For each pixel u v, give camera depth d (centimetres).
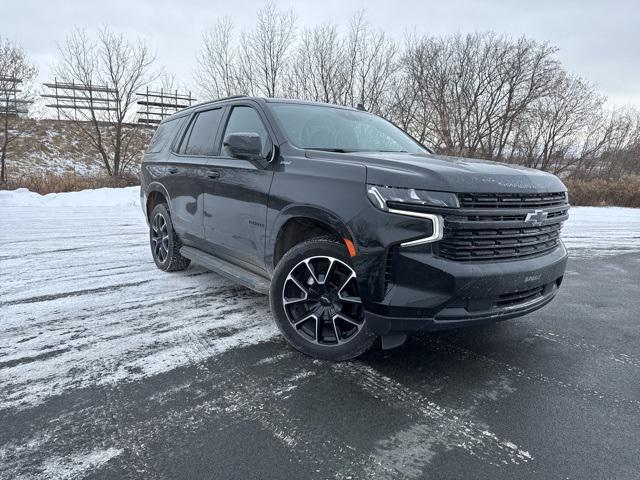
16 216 916
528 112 2358
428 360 280
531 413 221
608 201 1691
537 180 261
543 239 267
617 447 195
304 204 269
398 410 221
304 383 245
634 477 174
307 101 386
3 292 398
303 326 283
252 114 355
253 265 335
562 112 2431
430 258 227
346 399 229
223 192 350
